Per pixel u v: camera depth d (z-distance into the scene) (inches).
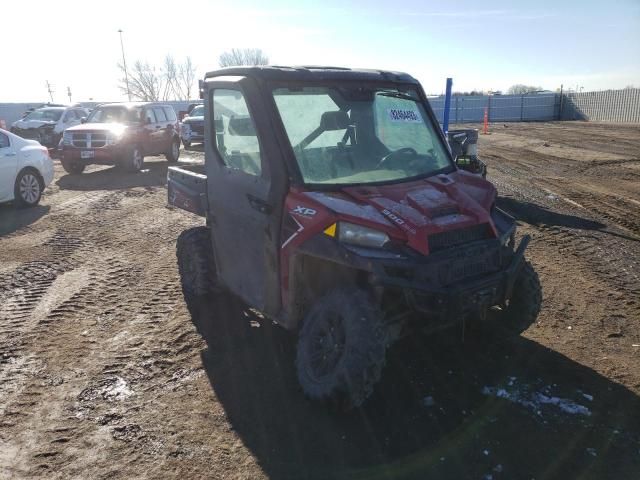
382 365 132.3
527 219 364.2
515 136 1090.1
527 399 151.1
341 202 141.6
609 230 334.3
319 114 160.9
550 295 227.9
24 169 418.9
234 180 170.2
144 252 303.9
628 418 142.4
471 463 125.5
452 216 143.9
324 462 127.0
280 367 170.9
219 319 206.5
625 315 207.2
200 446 134.0
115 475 124.3
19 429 142.8
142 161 660.7
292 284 150.9
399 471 123.3
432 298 133.8
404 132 176.1
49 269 273.4
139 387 162.1
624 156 710.5
